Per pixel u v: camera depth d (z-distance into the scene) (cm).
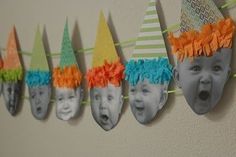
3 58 148
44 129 131
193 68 85
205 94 83
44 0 132
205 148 85
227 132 82
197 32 83
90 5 116
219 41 80
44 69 127
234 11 80
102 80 106
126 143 103
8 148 147
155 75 93
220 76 81
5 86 145
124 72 101
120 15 106
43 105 128
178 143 91
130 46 103
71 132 121
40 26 133
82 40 118
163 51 92
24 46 140
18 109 141
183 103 90
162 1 95
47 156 129
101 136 111
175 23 92
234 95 80
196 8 84
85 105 115
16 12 145
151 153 97
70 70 116
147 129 98
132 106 99
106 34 106
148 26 95
